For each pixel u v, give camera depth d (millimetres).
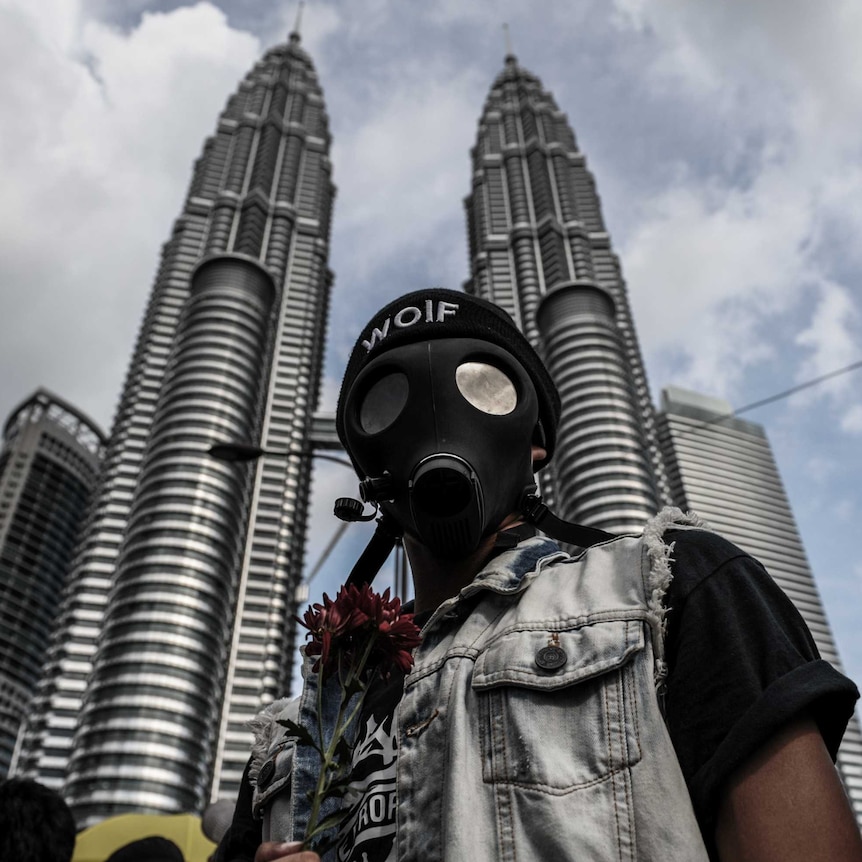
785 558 161500
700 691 1124
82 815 83750
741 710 1059
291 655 117125
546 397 1855
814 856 936
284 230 147000
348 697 1234
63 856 2979
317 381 142125
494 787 1189
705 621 1188
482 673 1314
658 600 1246
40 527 161625
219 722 105312
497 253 144625
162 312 135000
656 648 1226
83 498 171625
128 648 93812
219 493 106312
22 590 155000
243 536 116250
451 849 1128
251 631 111938
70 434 175125
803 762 1004
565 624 1320
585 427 106812
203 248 143375
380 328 1805
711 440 174000
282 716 1747
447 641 1463
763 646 1120
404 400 1635
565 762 1168
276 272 141625
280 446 126312
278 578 116750
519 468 1630
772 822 971
